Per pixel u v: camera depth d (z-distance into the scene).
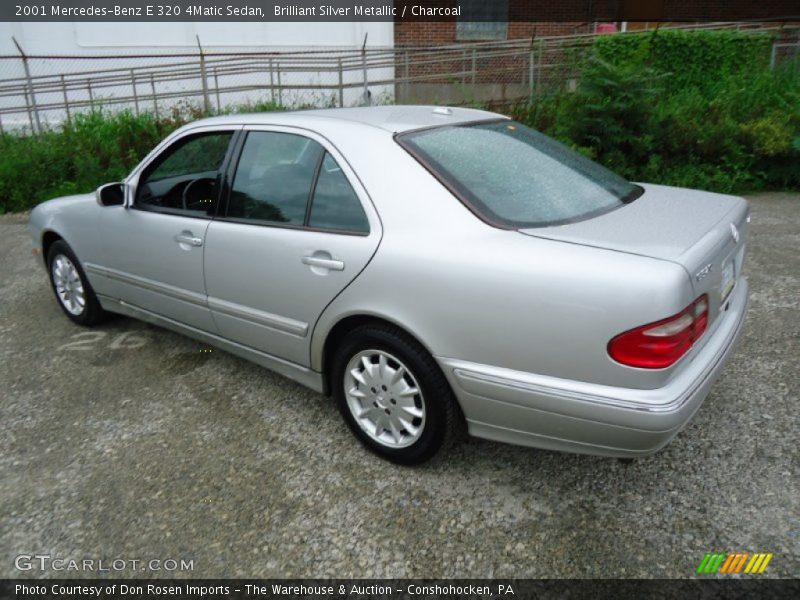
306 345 3.11
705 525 2.51
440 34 16.19
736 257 2.88
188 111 12.61
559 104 10.37
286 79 16.05
